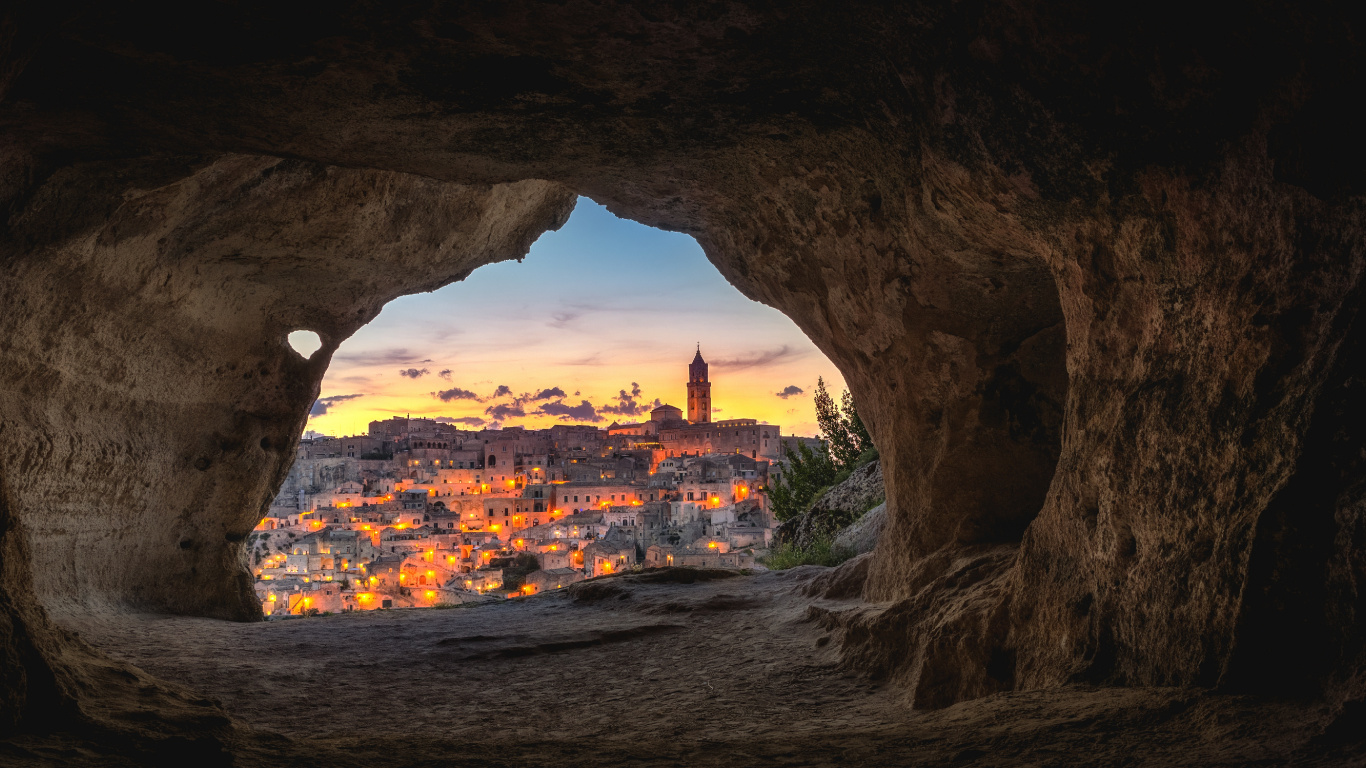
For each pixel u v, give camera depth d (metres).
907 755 3.53
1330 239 3.36
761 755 3.70
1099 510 4.64
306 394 12.05
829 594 9.27
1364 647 3.04
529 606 11.15
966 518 7.51
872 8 4.70
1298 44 3.39
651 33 5.00
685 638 8.39
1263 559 3.42
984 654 5.45
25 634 3.61
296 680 7.03
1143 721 3.38
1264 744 2.88
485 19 4.84
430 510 106.25
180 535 11.12
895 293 7.39
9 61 3.80
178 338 10.07
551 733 5.49
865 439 22.02
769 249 8.88
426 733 5.54
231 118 6.25
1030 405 7.46
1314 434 3.32
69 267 7.90
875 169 6.52
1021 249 5.99
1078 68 4.17
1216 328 3.90
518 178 7.79
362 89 5.75
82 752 3.14
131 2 4.57
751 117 6.31
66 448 8.90
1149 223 4.30
